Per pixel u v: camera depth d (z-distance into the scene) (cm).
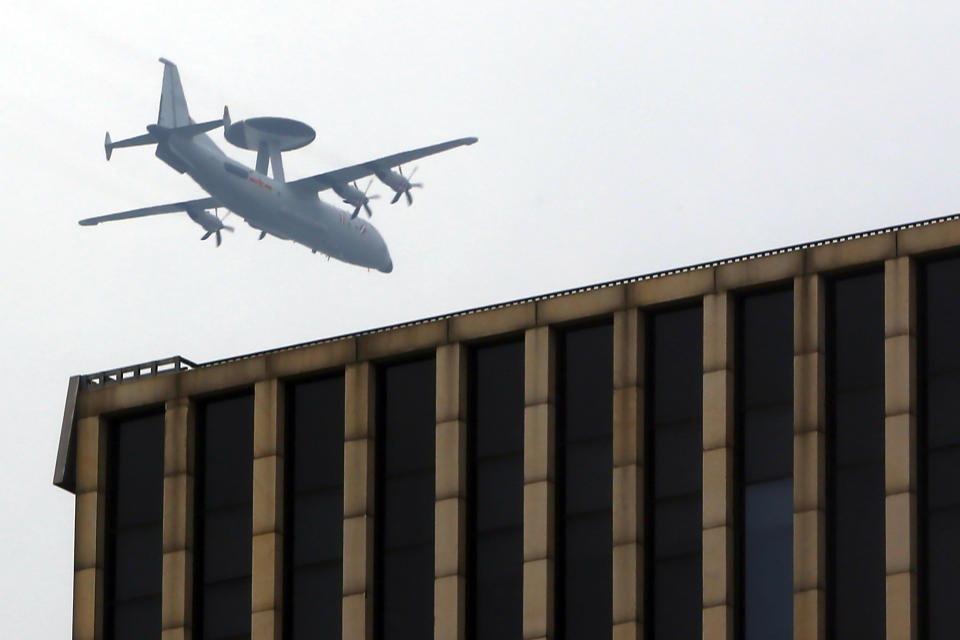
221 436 17562
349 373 16925
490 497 16075
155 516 17638
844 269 15175
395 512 16488
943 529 14250
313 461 17025
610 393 15850
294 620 16600
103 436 18000
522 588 15638
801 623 14338
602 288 16012
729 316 15438
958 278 14875
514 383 16338
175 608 17000
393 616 16162
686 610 14938
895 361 14662
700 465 15275
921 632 14050
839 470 14775
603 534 15462
